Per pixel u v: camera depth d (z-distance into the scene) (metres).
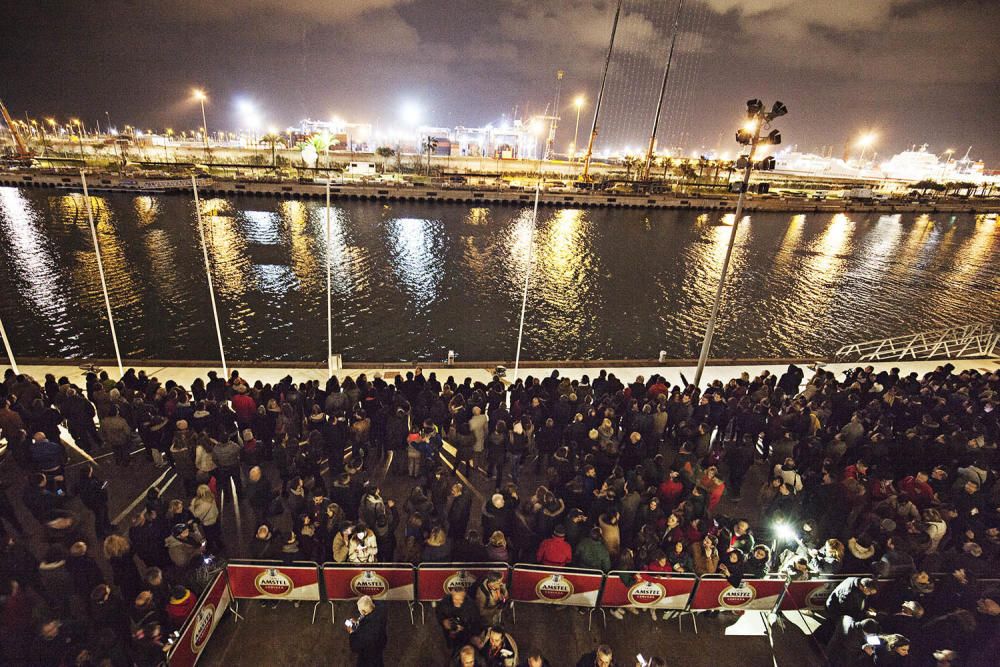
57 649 4.95
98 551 7.62
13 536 7.77
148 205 67.19
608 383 11.59
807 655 6.64
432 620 6.72
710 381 15.97
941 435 9.30
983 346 20.22
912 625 5.98
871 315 37.91
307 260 44.59
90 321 29.33
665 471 9.86
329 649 6.31
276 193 80.38
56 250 43.22
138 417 9.03
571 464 8.23
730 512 9.33
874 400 10.61
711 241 64.38
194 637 5.85
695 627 6.89
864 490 7.86
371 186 84.69
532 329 32.19
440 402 10.13
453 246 53.53
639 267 49.34
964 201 121.62
